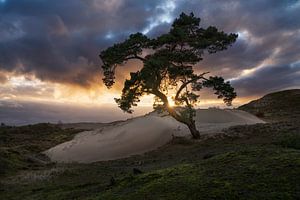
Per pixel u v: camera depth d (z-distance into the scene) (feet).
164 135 122.31
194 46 115.03
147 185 30.50
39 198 46.44
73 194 41.39
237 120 145.79
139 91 114.73
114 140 129.39
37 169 89.81
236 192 25.05
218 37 116.88
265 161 30.19
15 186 65.98
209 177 28.96
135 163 85.35
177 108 144.66
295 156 30.40
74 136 159.43
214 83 115.75
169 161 75.15
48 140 160.25
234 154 34.30
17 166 90.17
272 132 96.63
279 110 188.65
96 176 67.05
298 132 87.30
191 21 119.75
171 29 118.62
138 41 114.73
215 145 92.94
